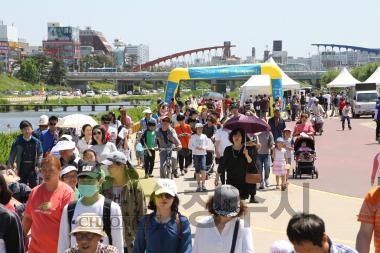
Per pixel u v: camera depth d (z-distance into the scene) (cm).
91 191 651
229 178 1111
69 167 830
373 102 5331
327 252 456
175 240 642
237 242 609
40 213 714
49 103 12588
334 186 1756
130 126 2162
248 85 4856
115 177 736
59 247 666
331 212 1370
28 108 11550
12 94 16288
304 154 1911
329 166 2227
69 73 19812
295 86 5275
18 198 954
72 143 1034
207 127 2005
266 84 4828
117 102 14975
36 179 1321
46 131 1495
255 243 1080
